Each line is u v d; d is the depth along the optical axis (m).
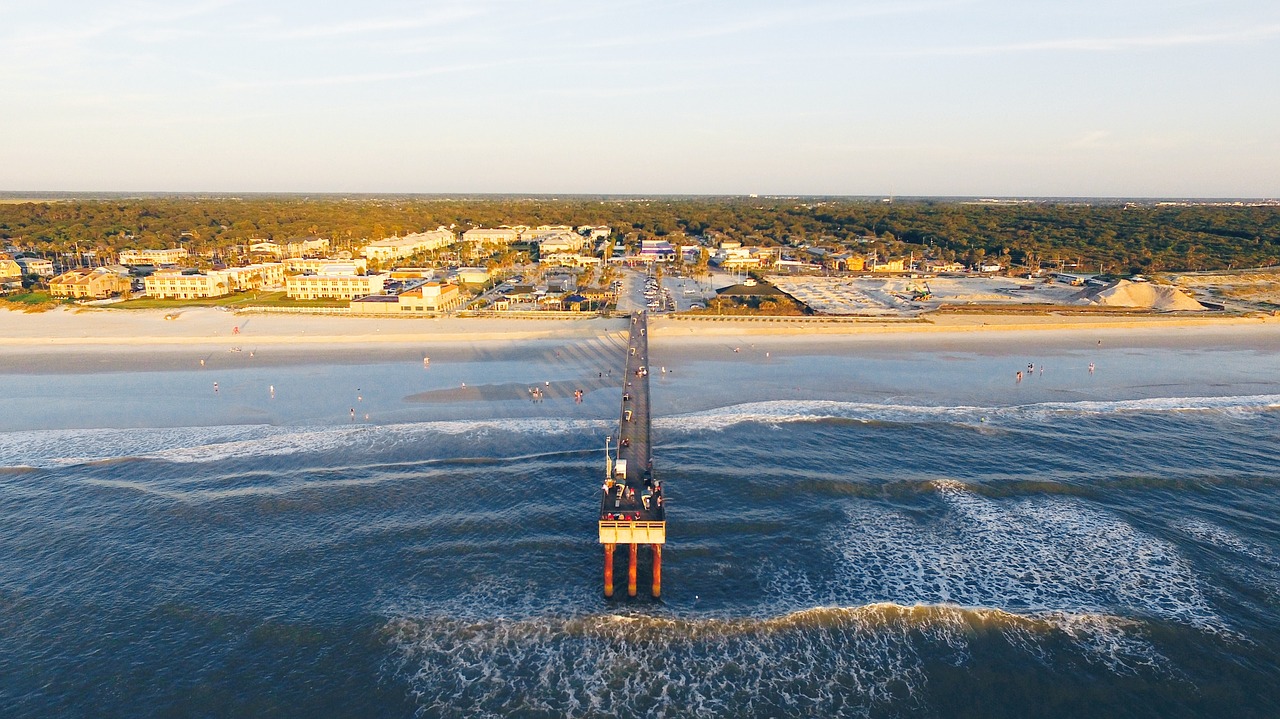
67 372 104.44
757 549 56.59
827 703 41.81
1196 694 42.19
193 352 116.44
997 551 56.53
